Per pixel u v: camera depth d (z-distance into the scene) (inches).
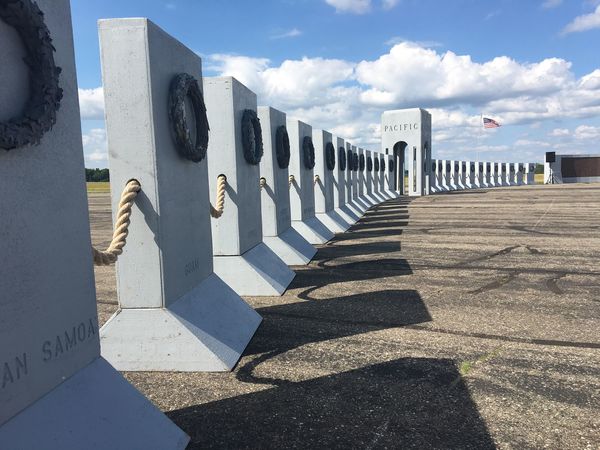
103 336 166.1
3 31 85.0
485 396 138.5
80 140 110.0
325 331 199.5
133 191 159.2
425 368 159.2
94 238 518.0
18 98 88.3
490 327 200.4
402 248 411.8
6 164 86.3
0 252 84.4
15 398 87.2
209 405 136.2
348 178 708.7
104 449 98.3
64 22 103.8
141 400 116.9
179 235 181.0
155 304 168.6
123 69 160.6
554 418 125.6
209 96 256.7
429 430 120.6
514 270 315.0
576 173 2022.6
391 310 227.5
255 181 295.0
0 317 84.1
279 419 127.2
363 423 124.4
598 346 177.0
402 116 1259.2
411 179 1266.0
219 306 196.1
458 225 568.7
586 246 405.1
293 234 380.8
